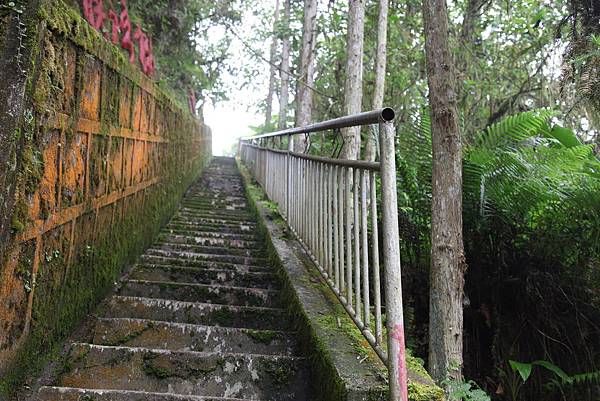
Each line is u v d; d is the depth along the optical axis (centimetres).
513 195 373
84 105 244
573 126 544
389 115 186
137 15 762
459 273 308
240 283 400
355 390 190
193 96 1070
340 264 261
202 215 662
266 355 267
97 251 298
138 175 396
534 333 403
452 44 683
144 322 281
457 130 315
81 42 226
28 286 197
